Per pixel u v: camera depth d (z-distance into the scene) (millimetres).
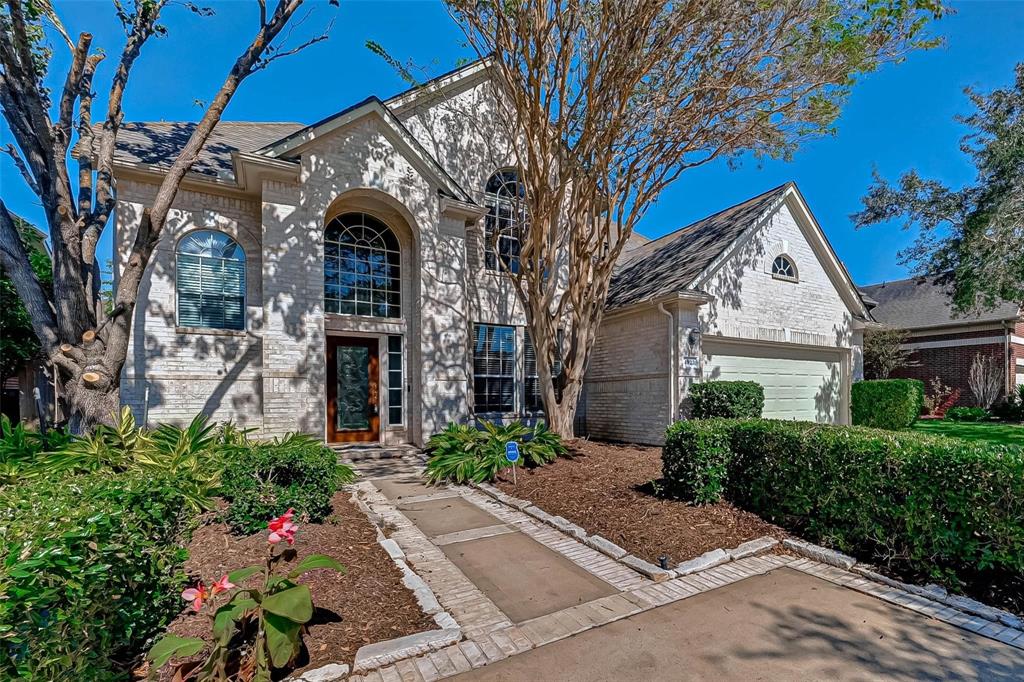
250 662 2795
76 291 5836
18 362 12289
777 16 7629
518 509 6316
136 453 5453
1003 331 17969
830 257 13164
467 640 3346
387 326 10766
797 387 12844
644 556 4664
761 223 12125
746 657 3100
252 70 6836
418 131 11688
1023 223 11211
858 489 4559
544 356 9617
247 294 9680
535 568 4551
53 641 2049
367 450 9758
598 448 9719
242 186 9359
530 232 9562
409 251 11117
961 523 3893
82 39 6012
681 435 6043
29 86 5625
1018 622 3432
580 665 3045
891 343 18375
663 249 14492
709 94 8406
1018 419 16266
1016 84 11430
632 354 11859
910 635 3334
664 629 3453
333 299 10312
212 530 4734
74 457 5004
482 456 7969
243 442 6758
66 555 2215
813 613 3646
